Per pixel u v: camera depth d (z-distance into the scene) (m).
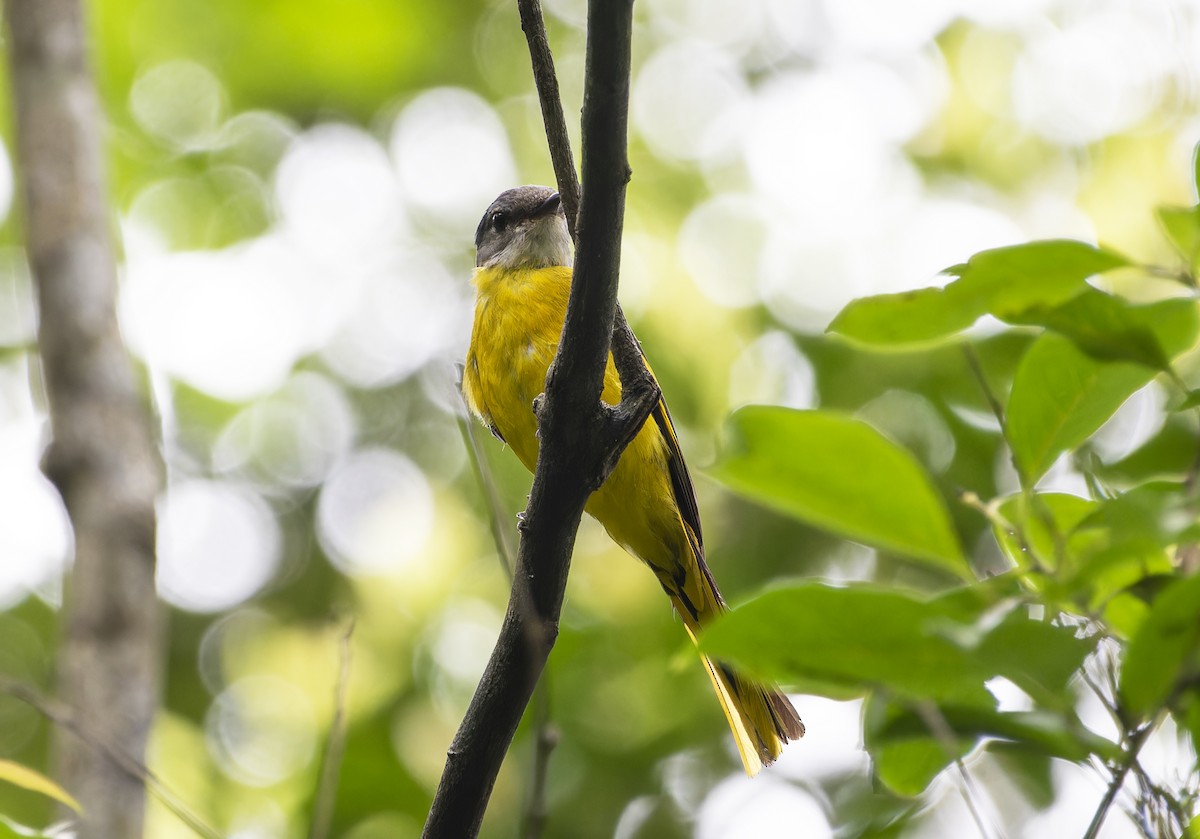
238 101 16.03
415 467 14.06
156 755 11.62
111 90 15.52
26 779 5.64
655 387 5.85
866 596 3.39
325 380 14.73
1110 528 3.37
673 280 13.42
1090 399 4.08
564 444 5.80
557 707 11.16
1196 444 5.45
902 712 3.80
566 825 10.66
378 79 16.02
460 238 15.45
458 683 11.81
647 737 11.18
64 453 8.48
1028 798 7.46
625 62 4.98
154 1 15.58
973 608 3.55
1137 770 3.47
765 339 12.89
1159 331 4.12
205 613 13.48
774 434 3.92
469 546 12.71
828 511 3.95
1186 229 4.02
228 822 11.27
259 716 12.43
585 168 5.20
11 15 9.82
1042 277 3.99
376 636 12.27
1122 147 13.20
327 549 13.62
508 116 15.95
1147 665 3.28
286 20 15.66
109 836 7.42
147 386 14.09
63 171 9.38
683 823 10.79
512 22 16.17
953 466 10.51
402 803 10.77
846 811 6.21
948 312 4.13
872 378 11.37
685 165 14.73
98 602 8.09
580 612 11.82
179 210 15.48
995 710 3.65
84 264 9.12
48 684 13.33
